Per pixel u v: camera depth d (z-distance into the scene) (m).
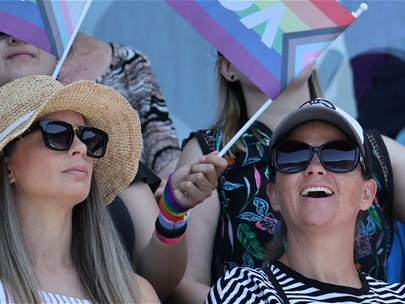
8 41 12.33
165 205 11.45
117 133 11.34
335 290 10.86
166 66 16.75
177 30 16.81
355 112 17.08
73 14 11.84
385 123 16.95
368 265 12.48
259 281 10.77
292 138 11.21
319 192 11.04
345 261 11.09
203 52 16.80
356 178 11.06
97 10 16.72
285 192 11.05
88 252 10.83
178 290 12.38
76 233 10.98
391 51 17.11
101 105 10.96
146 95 15.49
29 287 10.07
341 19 11.89
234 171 12.91
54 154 10.41
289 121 11.11
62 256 10.70
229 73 13.48
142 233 12.25
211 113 16.67
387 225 12.99
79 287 10.64
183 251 11.83
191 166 11.27
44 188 10.38
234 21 11.88
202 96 16.72
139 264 11.91
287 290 10.85
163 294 12.05
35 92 10.55
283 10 11.90
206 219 12.83
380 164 12.99
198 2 11.89
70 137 10.45
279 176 11.14
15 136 10.17
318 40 11.88
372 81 17.08
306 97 13.54
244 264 12.49
